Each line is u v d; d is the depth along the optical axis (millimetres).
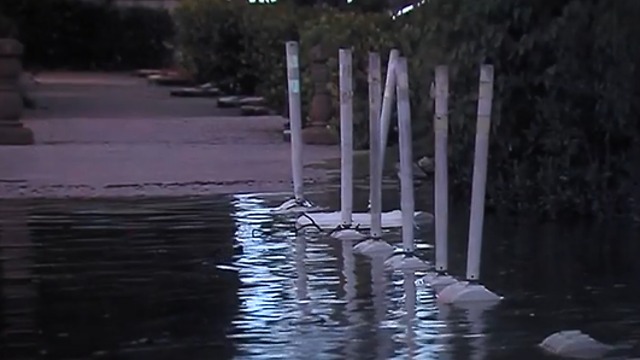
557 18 13672
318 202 15523
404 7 22438
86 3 62094
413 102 16500
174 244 12094
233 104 36969
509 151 14156
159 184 17453
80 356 7656
